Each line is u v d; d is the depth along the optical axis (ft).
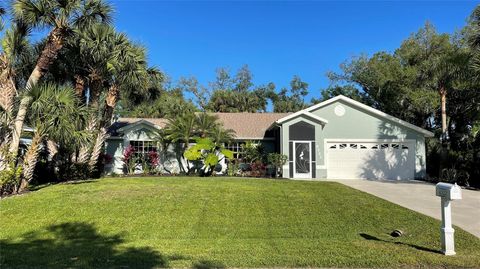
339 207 37.96
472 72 65.46
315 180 63.62
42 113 44.34
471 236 27.73
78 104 48.75
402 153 75.15
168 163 76.02
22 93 44.01
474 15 62.18
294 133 73.46
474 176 64.03
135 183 50.62
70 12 44.04
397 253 23.25
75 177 58.08
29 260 22.21
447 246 23.26
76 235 29.43
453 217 34.65
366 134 75.46
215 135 71.26
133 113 138.92
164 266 20.83
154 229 31.17
